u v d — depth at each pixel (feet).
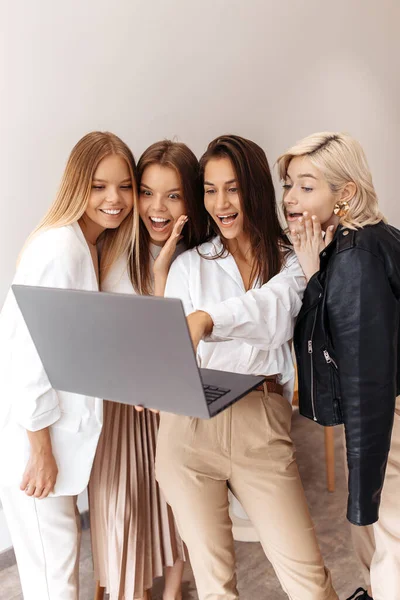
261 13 9.20
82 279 5.27
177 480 5.08
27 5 6.45
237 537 7.84
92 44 7.06
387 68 12.44
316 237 4.94
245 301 4.74
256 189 5.39
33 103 6.63
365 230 4.67
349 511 4.68
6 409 5.44
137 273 6.04
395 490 5.32
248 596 6.72
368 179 4.90
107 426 5.95
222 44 8.63
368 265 4.53
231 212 5.44
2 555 7.33
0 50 6.31
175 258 6.31
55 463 5.41
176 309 3.27
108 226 5.60
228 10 8.66
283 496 4.97
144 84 7.65
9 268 6.73
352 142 4.86
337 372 4.92
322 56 10.60
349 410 4.62
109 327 3.62
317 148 4.88
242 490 5.13
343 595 6.66
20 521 5.65
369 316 4.51
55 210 5.46
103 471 6.00
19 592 6.89
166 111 7.96
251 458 5.07
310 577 4.86
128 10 7.37
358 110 11.74
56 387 4.30
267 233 5.49
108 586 6.20
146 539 6.20
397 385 4.90
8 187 6.57
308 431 10.92
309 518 5.00
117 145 5.56
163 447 5.24
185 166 5.77
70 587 5.84
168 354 3.48
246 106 9.13
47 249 5.12
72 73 6.91
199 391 3.51
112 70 7.29
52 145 6.87
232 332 4.66
